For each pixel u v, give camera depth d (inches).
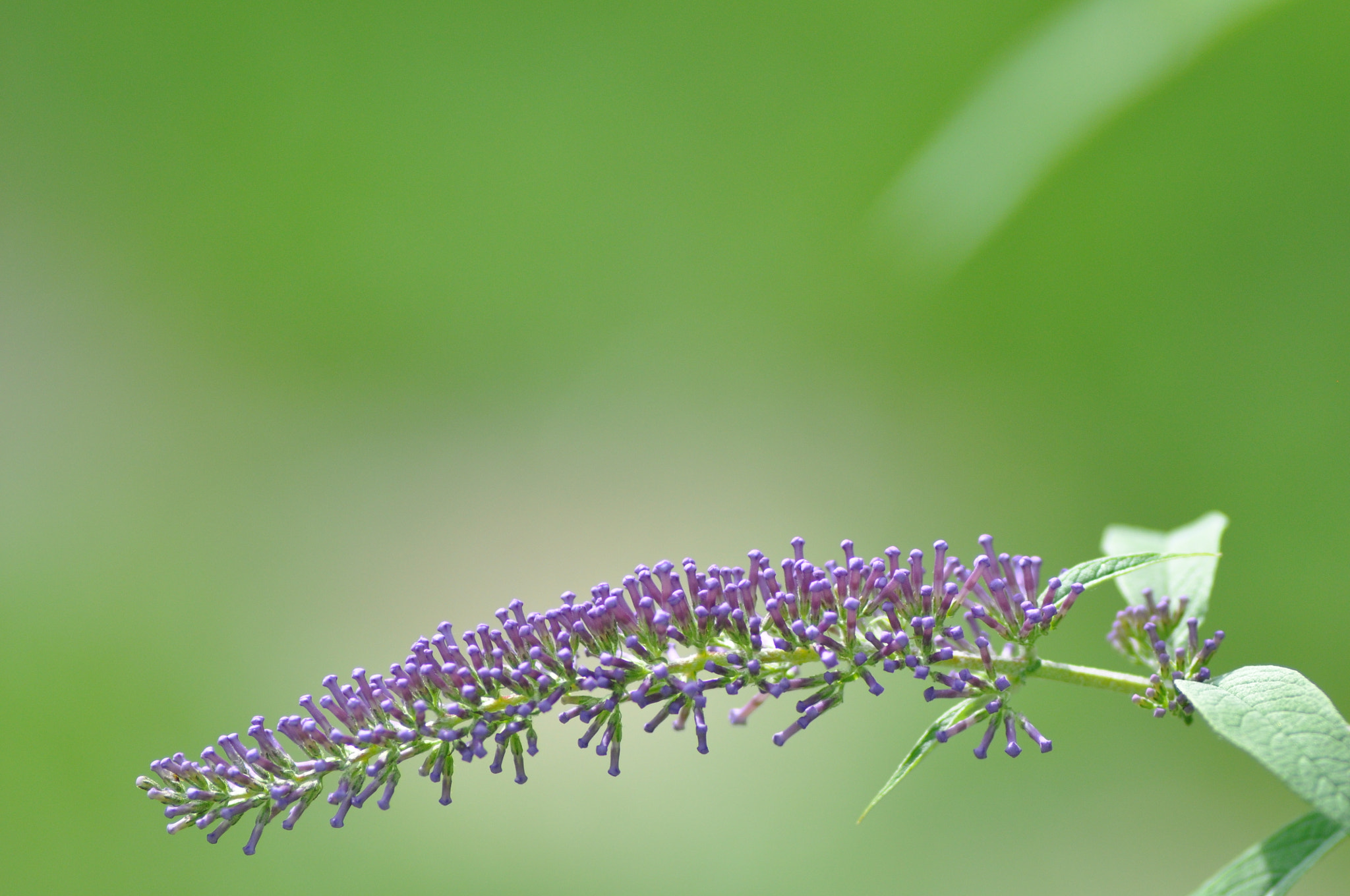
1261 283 124.9
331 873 89.1
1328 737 41.0
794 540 43.0
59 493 127.1
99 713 101.5
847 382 138.0
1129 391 126.3
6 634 107.2
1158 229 131.0
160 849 91.4
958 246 47.5
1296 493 109.6
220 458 133.4
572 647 42.8
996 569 42.8
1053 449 123.7
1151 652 43.6
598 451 131.7
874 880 85.7
